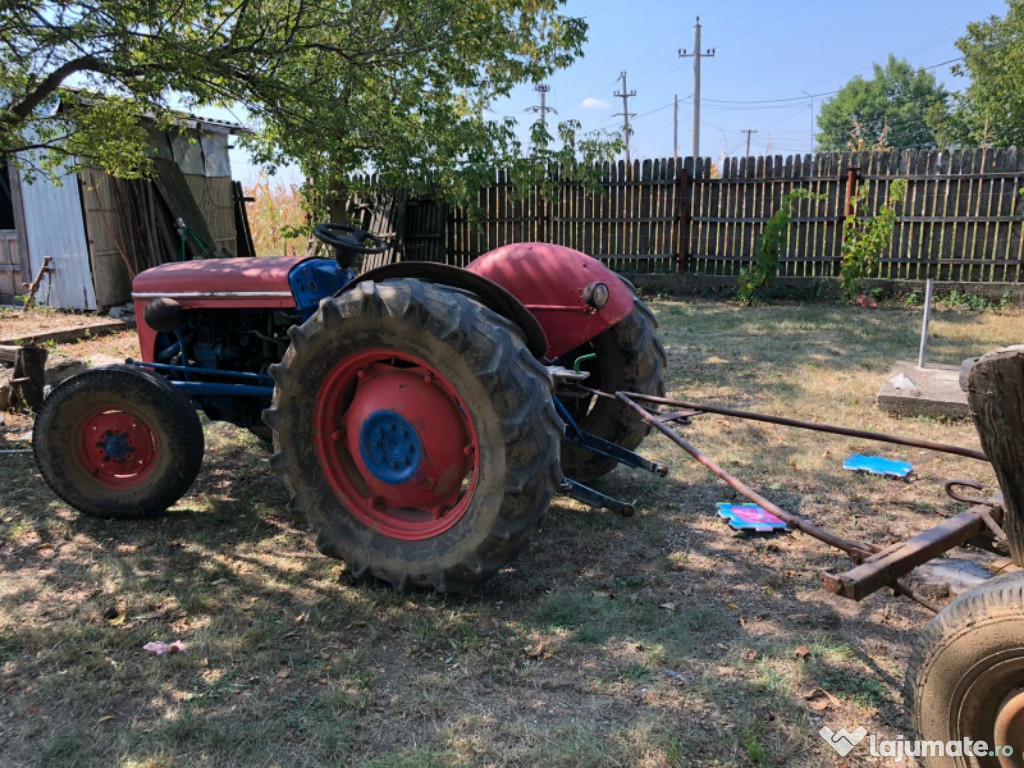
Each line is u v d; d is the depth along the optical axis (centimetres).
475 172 923
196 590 297
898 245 1020
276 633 266
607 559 325
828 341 776
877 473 415
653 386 387
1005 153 944
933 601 206
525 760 202
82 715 223
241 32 545
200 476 430
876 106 5109
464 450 282
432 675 241
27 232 963
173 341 423
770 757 203
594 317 353
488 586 301
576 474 396
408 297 272
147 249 993
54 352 731
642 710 223
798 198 1009
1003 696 169
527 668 244
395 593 292
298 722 218
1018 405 172
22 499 391
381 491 299
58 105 687
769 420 283
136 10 469
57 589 299
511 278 361
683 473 426
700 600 288
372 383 298
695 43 3136
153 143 1015
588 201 1151
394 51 650
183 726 216
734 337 807
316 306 372
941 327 838
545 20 919
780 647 254
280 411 305
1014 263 963
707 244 1112
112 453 361
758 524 350
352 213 1202
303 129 603
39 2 468
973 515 232
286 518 372
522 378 267
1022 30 2023
